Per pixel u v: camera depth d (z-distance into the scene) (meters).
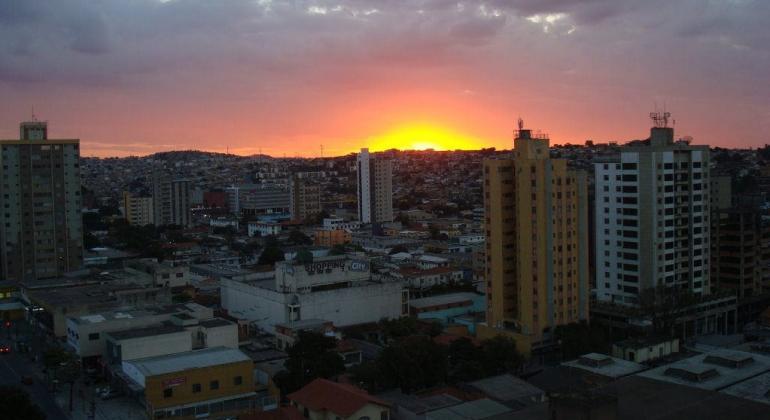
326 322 189.88
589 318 188.25
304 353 150.00
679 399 109.81
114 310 183.75
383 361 144.62
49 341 184.25
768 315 198.25
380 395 137.62
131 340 152.25
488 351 157.50
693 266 199.62
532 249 175.12
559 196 176.12
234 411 137.50
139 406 140.00
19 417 119.94
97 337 164.25
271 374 151.12
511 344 160.62
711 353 136.75
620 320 188.38
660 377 123.38
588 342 165.75
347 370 156.00
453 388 141.25
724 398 110.00
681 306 179.25
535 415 104.31
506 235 181.62
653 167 189.62
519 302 179.62
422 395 138.75
